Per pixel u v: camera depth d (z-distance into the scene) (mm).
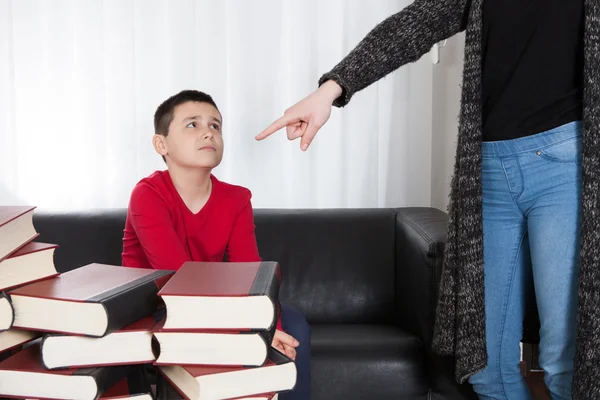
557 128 1022
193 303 705
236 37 2139
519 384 1226
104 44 2117
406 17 1158
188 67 2135
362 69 1123
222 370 705
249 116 2166
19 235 817
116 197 2156
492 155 1109
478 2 1102
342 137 2188
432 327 1550
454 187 1205
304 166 2189
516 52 1063
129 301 743
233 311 707
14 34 2100
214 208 1489
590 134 974
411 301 1705
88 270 882
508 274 1164
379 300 1918
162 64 2135
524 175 1070
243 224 1519
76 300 703
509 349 1200
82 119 2133
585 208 988
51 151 2133
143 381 804
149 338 733
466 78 1124
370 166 2203
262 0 2133
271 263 894
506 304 1179
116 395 750
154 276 836
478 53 1109
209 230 1485
